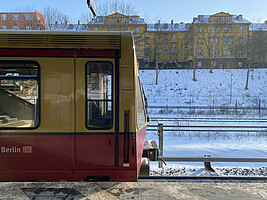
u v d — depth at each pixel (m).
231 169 6.05
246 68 58.91
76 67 4.14
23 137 4.08
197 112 22.81
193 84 46.12
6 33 4.16
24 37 4.16
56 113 4.10
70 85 4.12
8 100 4.11
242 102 33.94
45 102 4.10
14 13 40.84
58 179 4.09
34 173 4.09
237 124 14.93
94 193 4.14
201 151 8.02
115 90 4.14
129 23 34.66
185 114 21.73
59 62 4.13
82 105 4.11
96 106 4.14
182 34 68.75
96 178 4.11
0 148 4.08
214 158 5.77
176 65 65.25
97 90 4.14
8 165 4.09
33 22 39.59
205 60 64.00
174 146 8.80
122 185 4.53
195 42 60.78
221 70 55.56
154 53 64.56
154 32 66.50
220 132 11.80
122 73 4.16
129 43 4.20
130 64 4.17
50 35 4.19
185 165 6.59
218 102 33.97
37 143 4.09
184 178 5.15
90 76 4.16
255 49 59.81
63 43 4.14
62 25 37.81
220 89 43.38
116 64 4.16
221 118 17.97
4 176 4.09
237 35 64.38
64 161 4.11
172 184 4.66
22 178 4.09
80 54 4.15
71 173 4.09
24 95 4.12
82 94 4.11
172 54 68.44
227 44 64.50
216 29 62.91
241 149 8.27
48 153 4.09
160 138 6.62
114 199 3.92
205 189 4.41
